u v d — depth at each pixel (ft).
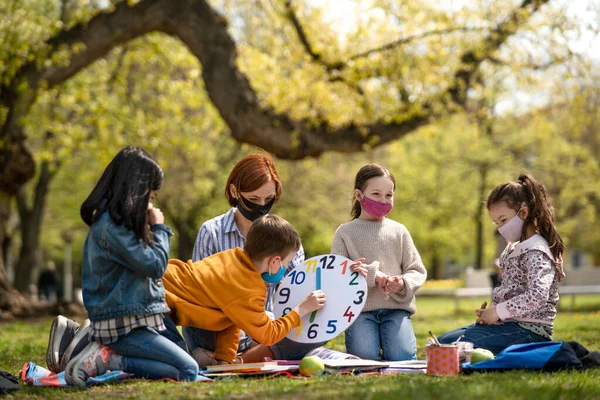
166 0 42.93
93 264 14.10
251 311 14.98
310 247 115.44
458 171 102.53
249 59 47.19
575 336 26.84
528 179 16.72
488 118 52.31
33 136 71.31
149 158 14.26
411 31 45.85
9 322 42.83
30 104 44.78
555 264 16.39
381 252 17.62
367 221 17.97
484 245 121.60
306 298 16.12
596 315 46.42
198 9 43.04
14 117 44.62
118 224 13.82
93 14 44.68
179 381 14.12
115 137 58.85
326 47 46.16
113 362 14.40
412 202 106.93
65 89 54.90
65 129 56.03
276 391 12.20
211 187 92.17
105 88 61.21
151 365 14.30
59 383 14.43
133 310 13.98
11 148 44.93
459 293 56.59
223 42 43.14
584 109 46.96
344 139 44.83
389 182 17.72
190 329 16.34
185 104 66.74
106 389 13.30
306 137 43.80
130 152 14.20
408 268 17.78
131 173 14.03
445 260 179.63
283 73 48.60
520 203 16.51
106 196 14.14
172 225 97.66
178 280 15.46
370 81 48.62
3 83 44.09
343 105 45.32
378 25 46.52
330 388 12.41
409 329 17.24
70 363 14.17
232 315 14.97
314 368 14.64
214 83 42.68
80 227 110.42
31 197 97.91
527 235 16.57
